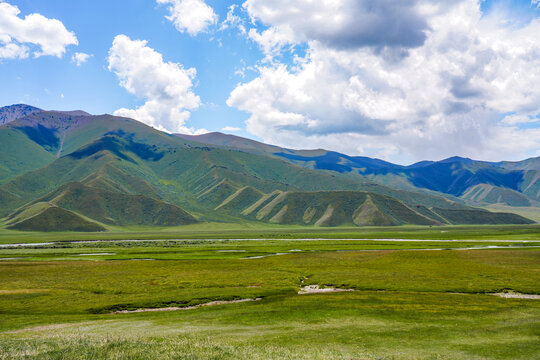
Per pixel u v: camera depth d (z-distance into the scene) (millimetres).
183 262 114125
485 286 66500
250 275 86438
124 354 25844
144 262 114750
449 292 64188
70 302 61906
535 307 49281
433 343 33125
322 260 110875
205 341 32375
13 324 45656
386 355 29266
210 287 73750
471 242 168750
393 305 51531
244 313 48906
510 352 29781
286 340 34344
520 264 91062
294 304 54281
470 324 40469
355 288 69688
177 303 60812
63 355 25719
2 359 24891
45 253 154125
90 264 110688
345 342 33781
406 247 151750
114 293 69500
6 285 78625
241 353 27141
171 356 25438
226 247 169750
